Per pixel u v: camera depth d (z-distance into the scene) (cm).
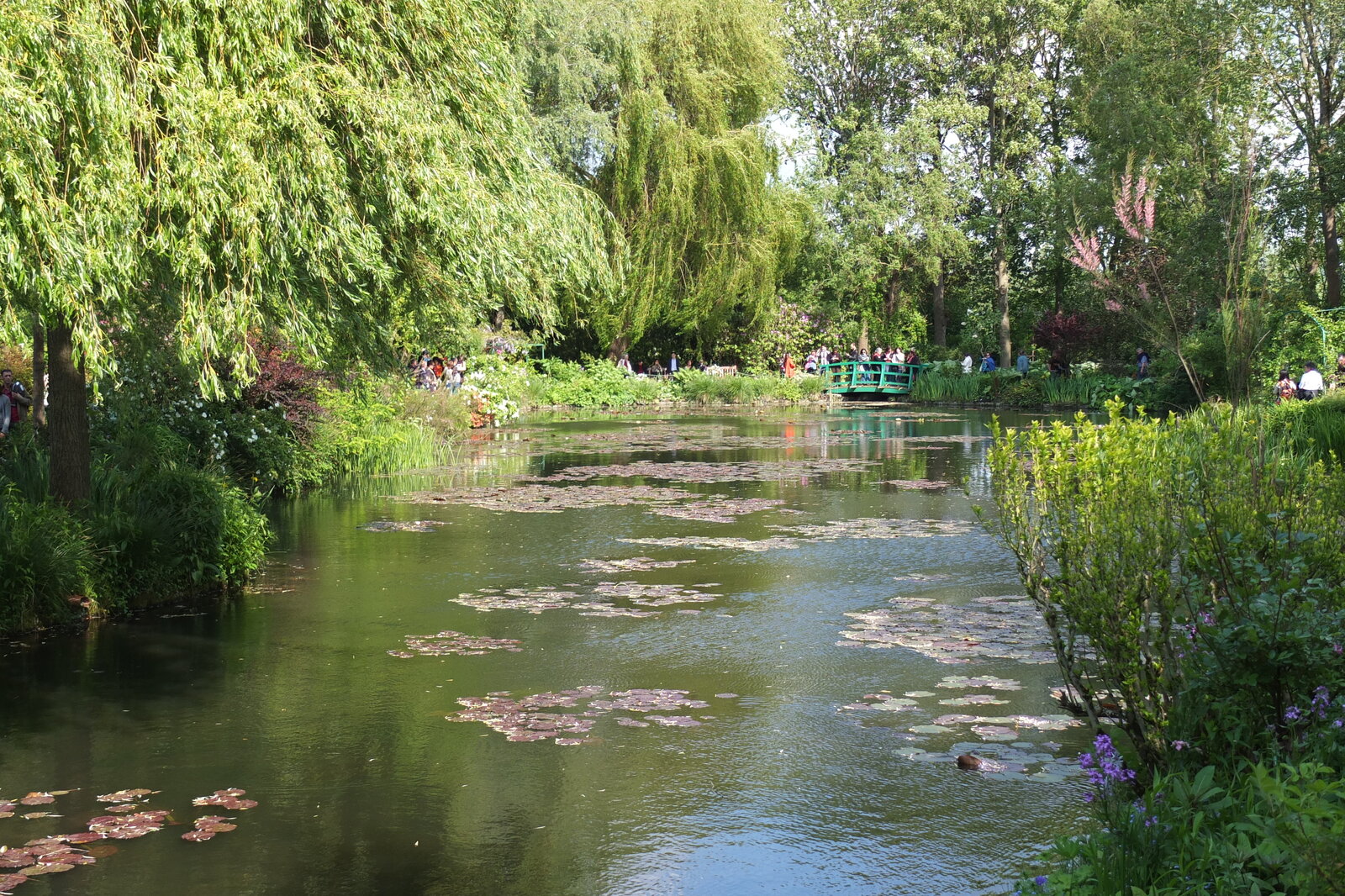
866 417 3481
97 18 673
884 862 440
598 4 3095
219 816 490
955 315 5362
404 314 992
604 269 1118
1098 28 4044
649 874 433
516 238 938
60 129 664
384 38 836
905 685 677
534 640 795
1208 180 3045
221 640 798
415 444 2081
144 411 1328
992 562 1090
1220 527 461
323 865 442
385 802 506
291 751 573
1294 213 3014
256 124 715
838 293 4550
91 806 501
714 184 3547
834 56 4906
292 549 1178
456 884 426
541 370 4016
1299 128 3128
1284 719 412
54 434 929
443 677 703
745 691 670
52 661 745
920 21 4494
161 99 707
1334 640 403
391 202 780
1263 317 1271
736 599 929
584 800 506
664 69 3578
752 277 3784
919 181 4412
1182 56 3228
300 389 1608
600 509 1469
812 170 4575
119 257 661
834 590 964
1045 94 4384
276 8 742
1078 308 4178
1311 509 500
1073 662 490
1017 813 484
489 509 1478
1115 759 411
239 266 721
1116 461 476
